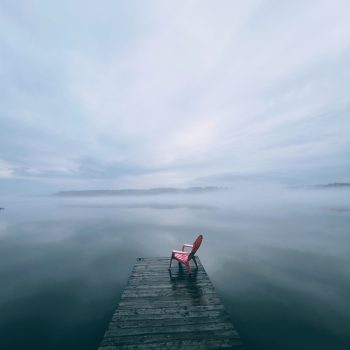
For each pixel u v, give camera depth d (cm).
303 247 1659
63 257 1483
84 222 3167
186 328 477
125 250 1656
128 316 520
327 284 1011
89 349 603
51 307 824
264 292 931
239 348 423
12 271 1218
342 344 611
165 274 782
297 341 623
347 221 2822
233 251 1575
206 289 659
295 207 5031
